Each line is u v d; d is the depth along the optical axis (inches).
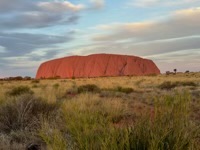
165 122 165.8
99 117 197.3
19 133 288.7
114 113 353.4
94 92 867.4
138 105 514.0
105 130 158.9
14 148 239.6
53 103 414.6
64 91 866.8
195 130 173.9
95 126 169.5
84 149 153.5
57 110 377.7
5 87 1182.3
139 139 151.9
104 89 1076.5
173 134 155.3
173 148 145.6
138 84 1573.6
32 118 330.3
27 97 388.2
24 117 327.3
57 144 148.3
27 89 836.6
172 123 163.8
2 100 473.7
